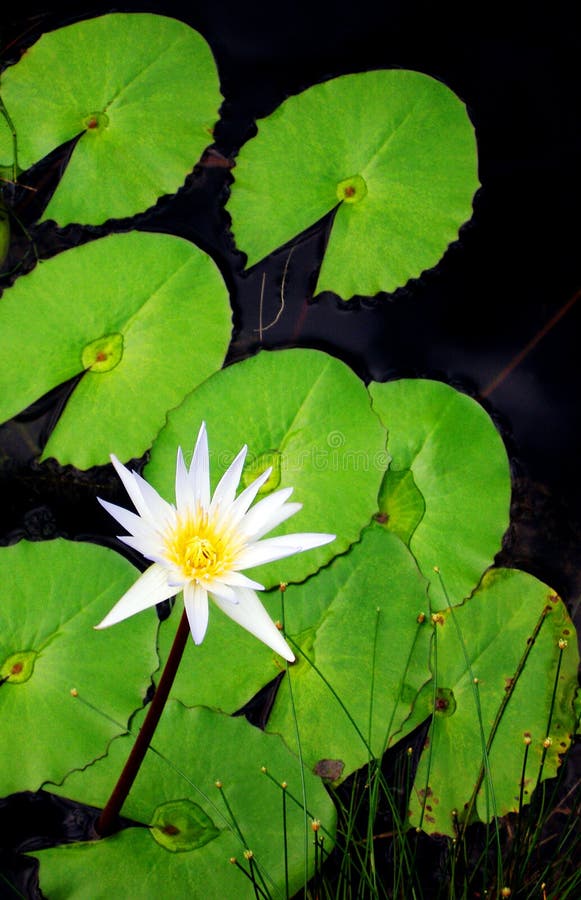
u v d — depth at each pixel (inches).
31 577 68.5
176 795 61.2
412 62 91.9
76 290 78.9
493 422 77.4
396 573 69.7
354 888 62.5
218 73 90.4
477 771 65.6
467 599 70.9
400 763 65.8
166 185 85.4
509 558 73.2
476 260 85.1
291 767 63.0
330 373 75.7
